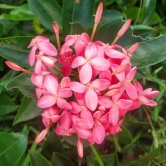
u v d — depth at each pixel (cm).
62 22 20
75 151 25
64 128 17
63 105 17
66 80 16
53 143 22
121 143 24
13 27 24
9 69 25
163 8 27
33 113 20
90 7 20
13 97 24
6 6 23
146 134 26
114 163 24
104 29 20
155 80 23
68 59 17
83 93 17
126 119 24
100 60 16
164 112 26
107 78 17
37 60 17
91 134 17
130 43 20
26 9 23
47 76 17
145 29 22
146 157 22
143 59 20
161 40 20
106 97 17
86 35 18
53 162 22
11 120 24
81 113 17
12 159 20
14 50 20
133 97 17
